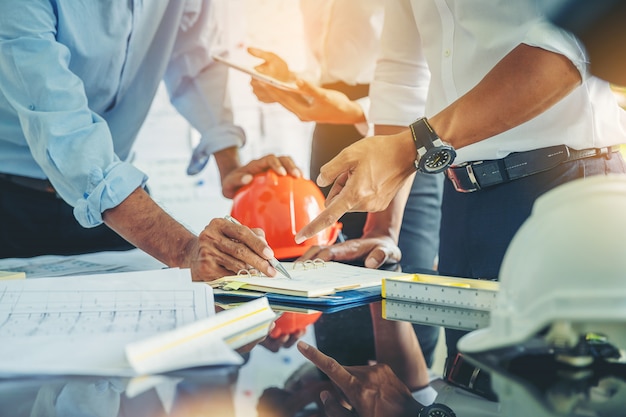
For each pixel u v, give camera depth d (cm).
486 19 129
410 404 58
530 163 130
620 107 130
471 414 55
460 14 133
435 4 138
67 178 135
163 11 182
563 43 99
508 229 134
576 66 100
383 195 118
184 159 373
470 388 61
